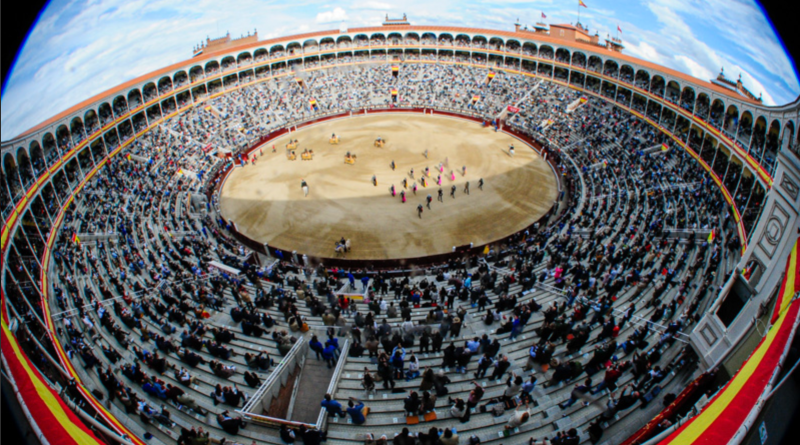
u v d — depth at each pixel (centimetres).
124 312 2447
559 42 6938
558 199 4622
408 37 8562
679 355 2011
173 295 2836
